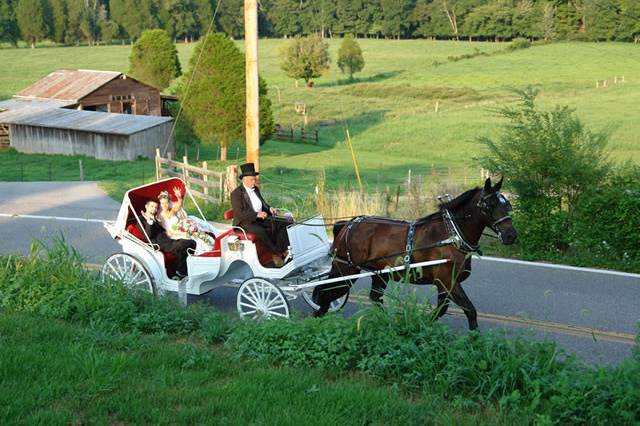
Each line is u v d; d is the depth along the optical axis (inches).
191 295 493.7
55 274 443.2
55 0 6525.6
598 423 266.4
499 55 4970.5
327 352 331.9
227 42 2142.0
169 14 6771.7
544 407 279.9
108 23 6786.4
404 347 318.0
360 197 798.5
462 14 6525.6
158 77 3572.8
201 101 2126.0
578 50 4891.7
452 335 330.0
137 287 432.5
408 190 847.1
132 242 450.6
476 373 299.9
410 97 3535.9
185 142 2181.3
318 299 419.8
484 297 489.7
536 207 629.3
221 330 374.3
